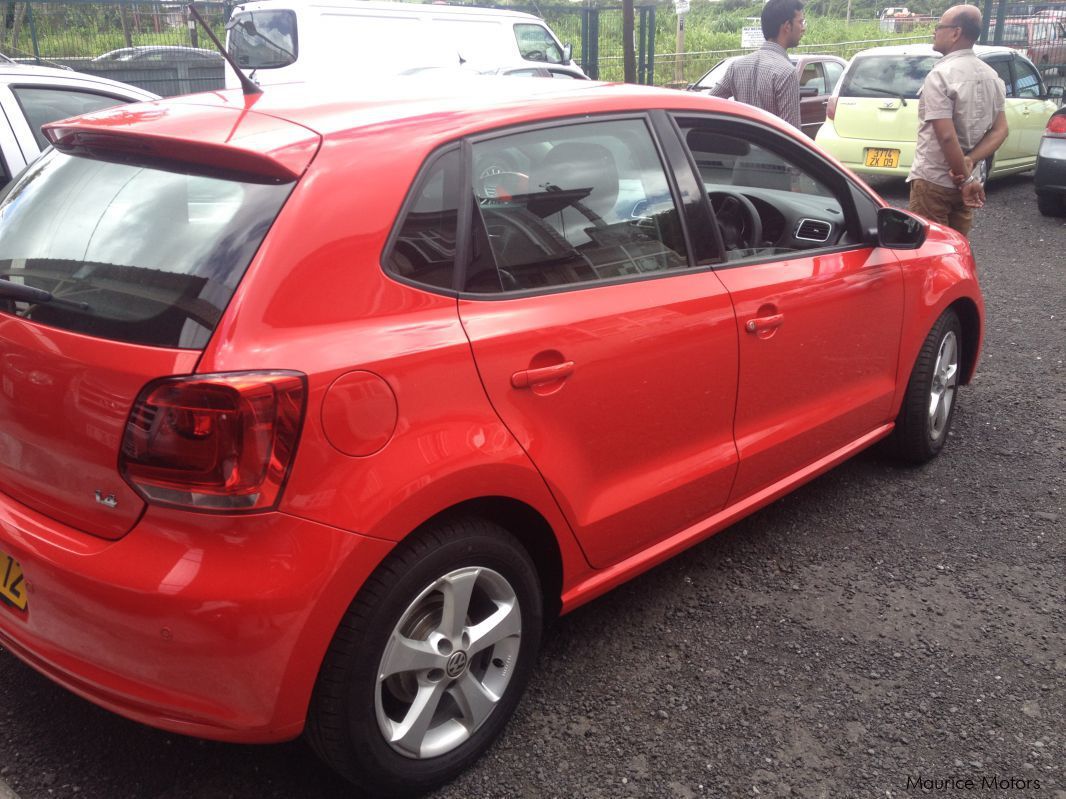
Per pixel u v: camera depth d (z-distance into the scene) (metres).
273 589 1.99
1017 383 5.58
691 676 2.96
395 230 2.28
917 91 11.08
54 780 2.44
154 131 2.31
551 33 14.60
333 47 11.96
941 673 3.00
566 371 2.55
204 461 1.95
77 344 2.09
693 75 22.56
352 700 2.17
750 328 3.14
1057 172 9.94
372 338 2.17
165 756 2.55
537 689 2.88
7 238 2.43
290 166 2.17
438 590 2.32
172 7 14.62
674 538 3.12
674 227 3.00
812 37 30.98
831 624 3.24
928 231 4.33
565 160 2.73
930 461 4.52
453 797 2.45
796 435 3.46
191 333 2.00
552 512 2.58
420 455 2.19
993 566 3.63
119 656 2.06
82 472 2.10
